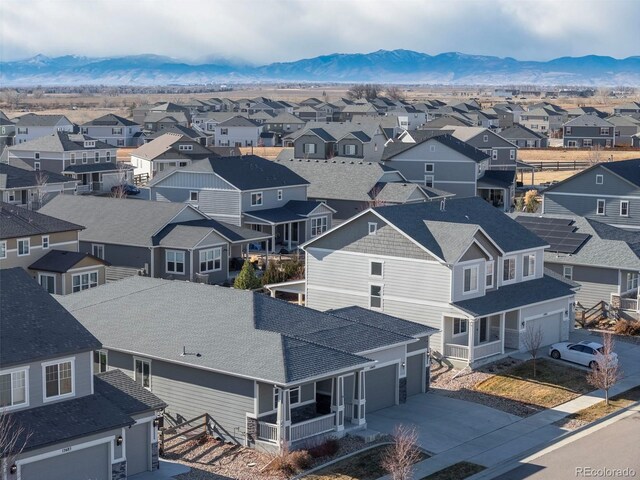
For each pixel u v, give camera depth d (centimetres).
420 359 4381
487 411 4138
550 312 5306
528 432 3866
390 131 18038
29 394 3045
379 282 5081
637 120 19662
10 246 6156
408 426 3897
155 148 12950
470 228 4931
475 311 4769
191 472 3341
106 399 3244
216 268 6862
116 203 7306
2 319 3144
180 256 6706
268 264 6906
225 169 8269
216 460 3462
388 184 9231
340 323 4188
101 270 6450
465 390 4441
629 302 5888
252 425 3553
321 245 5316
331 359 3650
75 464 3047
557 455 3584
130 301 4350
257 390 3534
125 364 3956
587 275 6050
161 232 6856
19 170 10150
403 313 4997
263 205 8294
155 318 4116
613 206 7775
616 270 5925
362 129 13225
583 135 18062
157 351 3812
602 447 3678
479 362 4819
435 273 4853
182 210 7075
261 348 3653
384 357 4103
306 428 3566
